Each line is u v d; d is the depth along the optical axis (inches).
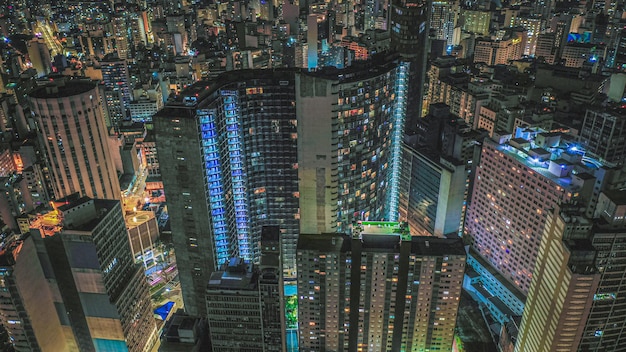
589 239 7529.5
